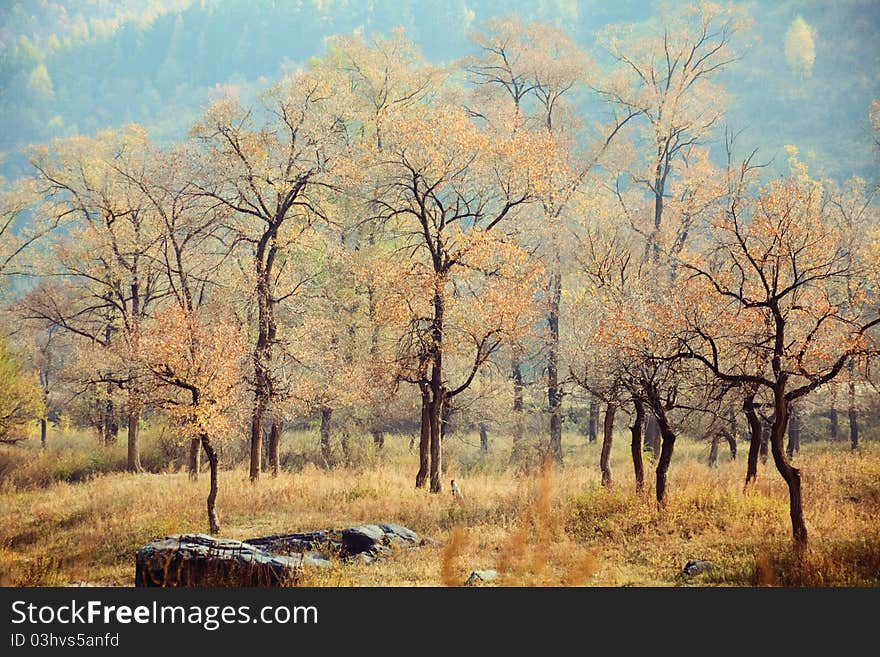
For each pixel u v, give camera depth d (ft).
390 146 99.25
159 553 50.14
